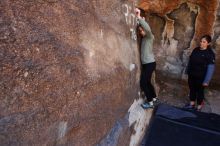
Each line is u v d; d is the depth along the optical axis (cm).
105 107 292
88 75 253
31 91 187
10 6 180
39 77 193
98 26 282
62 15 224
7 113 170
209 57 484
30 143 186
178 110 482
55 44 211
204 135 435
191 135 434
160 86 565
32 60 189
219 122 464
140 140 411
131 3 395
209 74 486
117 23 338
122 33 355
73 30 236
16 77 177
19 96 178
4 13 175
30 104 186
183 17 536
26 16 190
